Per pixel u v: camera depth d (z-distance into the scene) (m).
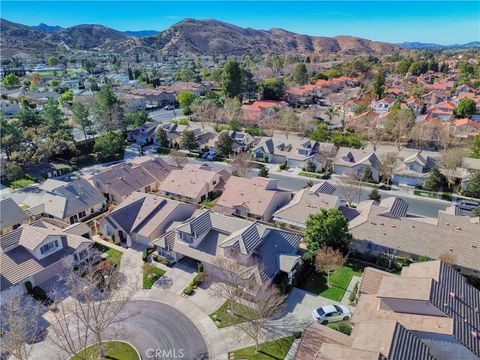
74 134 96.50
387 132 85.62
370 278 32.84
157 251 42.81
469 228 39.44
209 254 39.06
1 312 33.28
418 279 29.03
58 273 39.56
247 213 52.22
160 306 34.72
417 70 179.75
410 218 45.16
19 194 63.50
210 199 59.81
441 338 25.27
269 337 30.59
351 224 44.28
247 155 74.50
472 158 63.44
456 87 135.75
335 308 32.50
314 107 120.12
